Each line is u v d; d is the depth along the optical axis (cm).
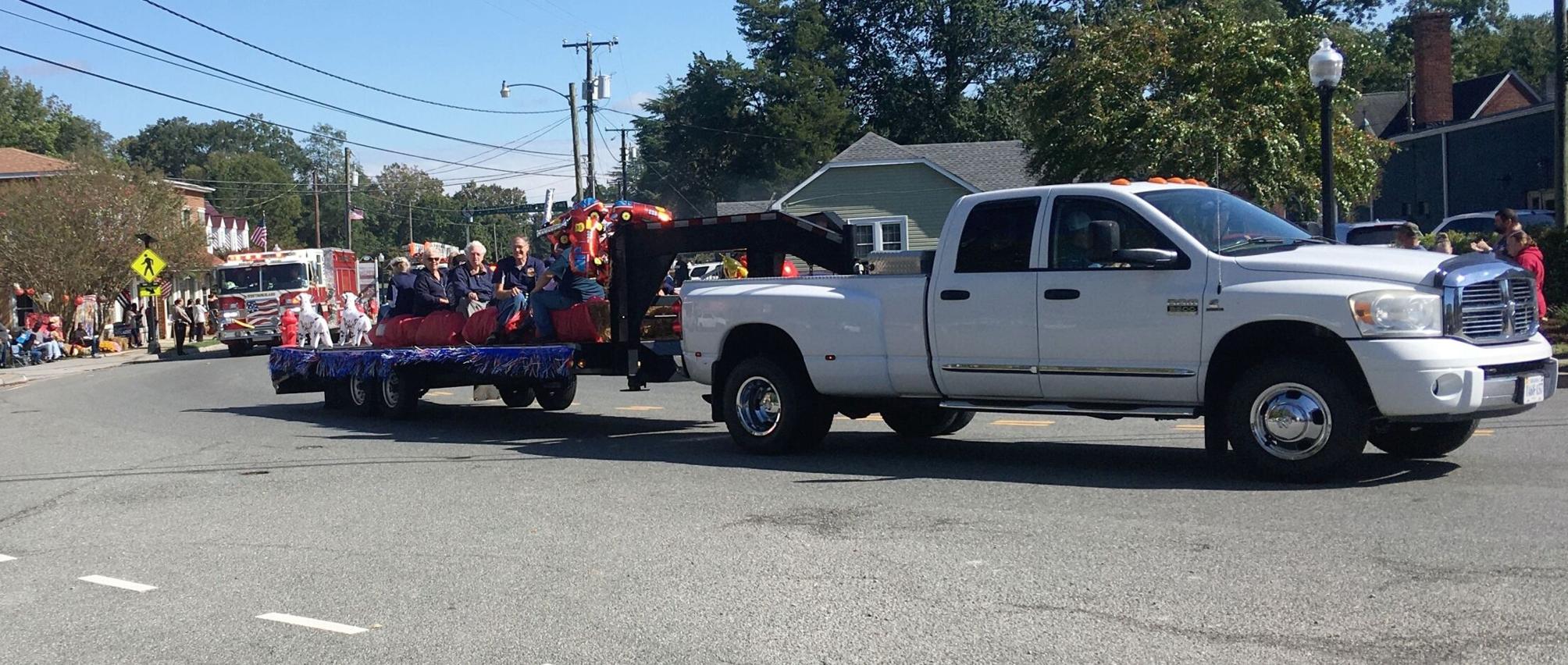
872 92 6925
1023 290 878
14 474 1118
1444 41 4216
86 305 3934
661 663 511
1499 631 496
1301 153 2195
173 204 4384
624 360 1205
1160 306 822
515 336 1342
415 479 991
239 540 776
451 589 637
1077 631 526
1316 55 1462
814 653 514
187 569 704
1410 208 3984
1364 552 622
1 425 1619
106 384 2438
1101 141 2245
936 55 6750
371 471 1042
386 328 1515
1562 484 773
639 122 7131
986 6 6525
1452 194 3772
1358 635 500
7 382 2706
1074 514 744
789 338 1030
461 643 546
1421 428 863
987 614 555
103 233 4009
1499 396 757
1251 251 818
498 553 712
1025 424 1215
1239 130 2141
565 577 651
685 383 1883
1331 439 774
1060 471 902
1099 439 1084
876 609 571
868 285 970
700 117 6950
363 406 1511
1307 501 745
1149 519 720
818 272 1273
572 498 876
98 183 4050
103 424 1552
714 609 582
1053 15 6562
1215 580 588
